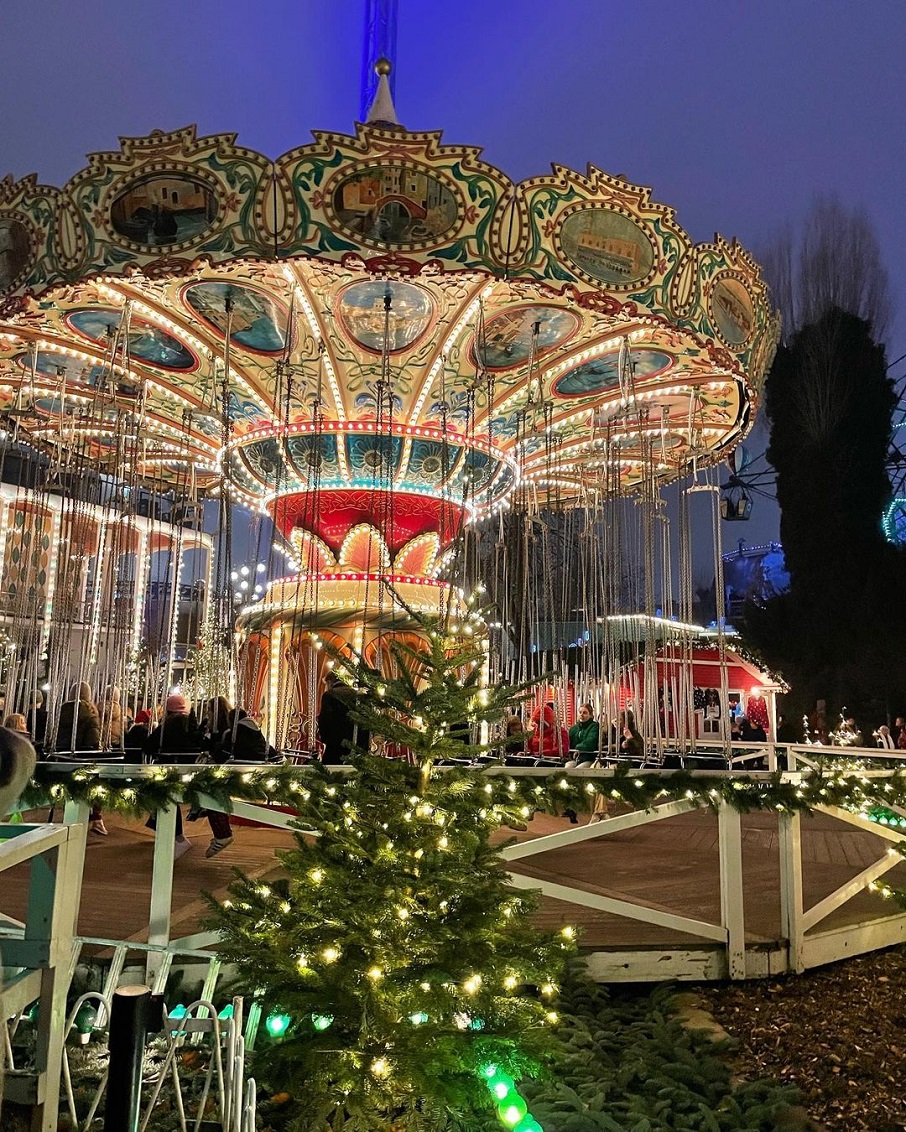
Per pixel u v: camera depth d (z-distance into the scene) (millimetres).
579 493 13008
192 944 4434
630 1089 4000
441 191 6008
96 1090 3506
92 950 4516
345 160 5898
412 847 3418
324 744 7078
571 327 7754
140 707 9953
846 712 24875
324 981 3344
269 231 5965
